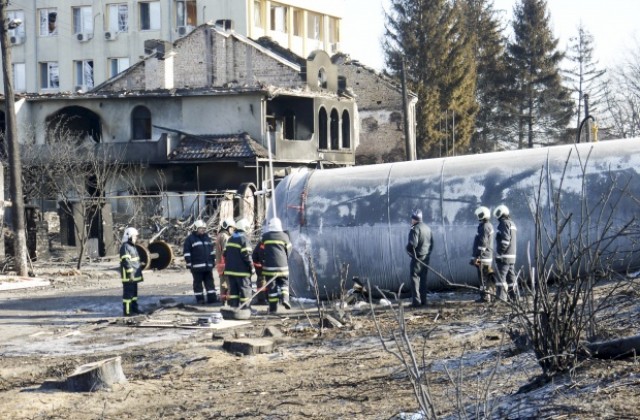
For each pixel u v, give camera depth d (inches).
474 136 3326.8
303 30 3341.5
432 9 2979.8
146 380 548.7
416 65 2987.2
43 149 1829.5
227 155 1946.4
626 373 370.3
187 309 889.5
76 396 508.7
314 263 944.3
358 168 977.5
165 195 1721.2
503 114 3334.2
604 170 858.1
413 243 808.9
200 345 668.1
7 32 1239.5
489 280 794.8
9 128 1247.5
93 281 1241.4
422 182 925.8
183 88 2044.8
